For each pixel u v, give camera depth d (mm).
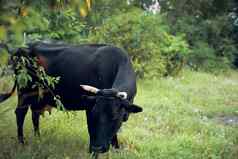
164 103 10227
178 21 19234
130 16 12781
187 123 8531
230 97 12102
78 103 6531
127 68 6184
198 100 11203
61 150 6086
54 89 6508
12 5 3137
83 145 6469
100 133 5238
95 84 6332
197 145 6980
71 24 5605
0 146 5984
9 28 3053
